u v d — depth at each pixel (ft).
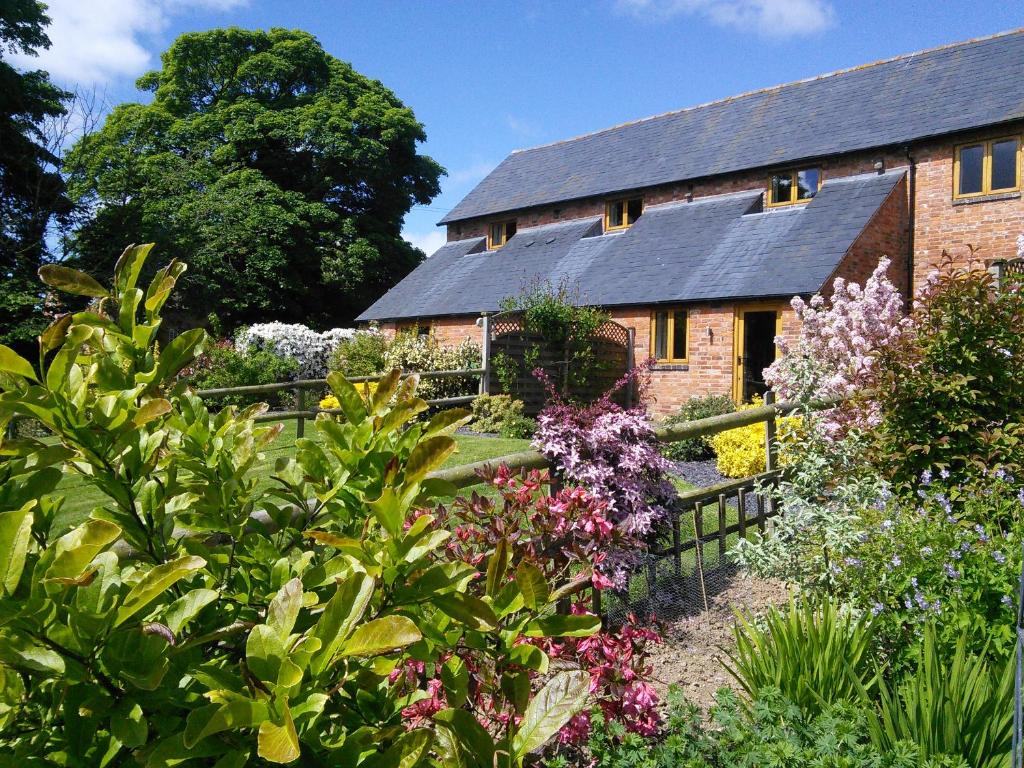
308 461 4.87
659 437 14.24
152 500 4.43
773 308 46.26
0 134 61.77
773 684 8.94
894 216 49.11
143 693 3.30
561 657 7.16
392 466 4.32
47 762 3.12
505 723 6.22
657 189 63.62
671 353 52.31
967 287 16.99
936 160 48.60
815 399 20.68
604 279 57.57
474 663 6.06
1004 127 45.73
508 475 10.29
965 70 52.90
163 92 102.99
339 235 100.12
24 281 58.90
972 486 14.37
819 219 49.78
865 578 11.39
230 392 31.76
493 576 4.71
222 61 103.60
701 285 50.06
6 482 3.82
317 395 40.63
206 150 98.84
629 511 13.24
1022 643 6.48
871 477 15.67
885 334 30.53
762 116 63.00
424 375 45.85
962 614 9.71
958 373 16.51
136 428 4.16
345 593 3.41
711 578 14.85
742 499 16.10
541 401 50.37
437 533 3.93
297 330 64.64
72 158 66.59
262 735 2.86
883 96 55.93
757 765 7.29
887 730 7.76
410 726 5.91
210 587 4.40
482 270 71.15
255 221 90.89
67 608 3.02
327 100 102.27
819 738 7.63
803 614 10.42
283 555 5.11
